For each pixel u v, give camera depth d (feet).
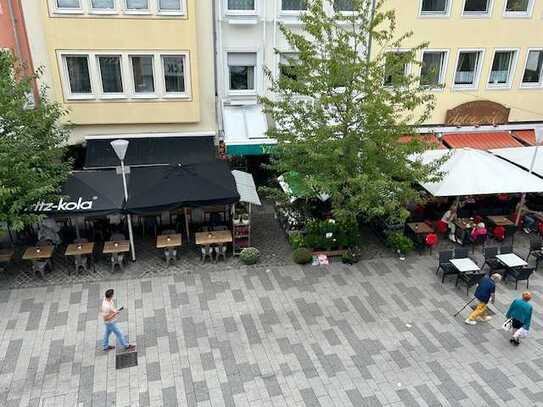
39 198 46.37
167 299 45.42
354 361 37.47
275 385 34.71
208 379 35.19
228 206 60.85
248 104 68.74
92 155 63.16
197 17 62.69
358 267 52.70
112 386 34.35
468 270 47.55
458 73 74.18
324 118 48.60
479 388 34.81
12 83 46.55
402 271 52.03
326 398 33.53
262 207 69.10
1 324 41.11
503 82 76.54
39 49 59.88
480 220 59.82
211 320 42.39
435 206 64.64
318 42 50.88
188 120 66.74
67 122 56.49
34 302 44.45
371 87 46.70
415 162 48.57
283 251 55.62
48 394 33.50
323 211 61.11
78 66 61.93
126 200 49.21
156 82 63.93
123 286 47.52
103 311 36.14
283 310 44.19
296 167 50.98
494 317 43.80
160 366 36.45
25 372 35.58
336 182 46.14
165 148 65.98
